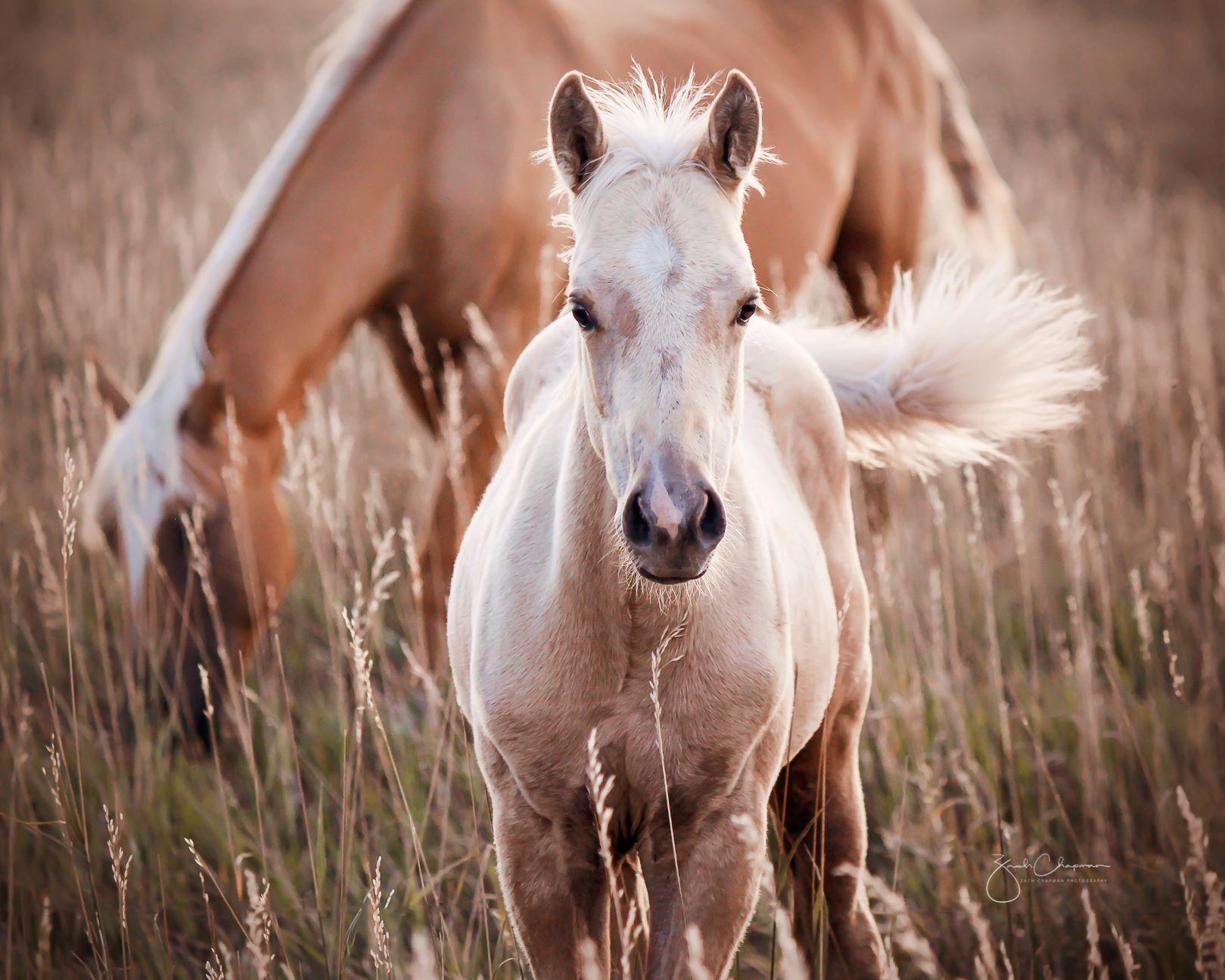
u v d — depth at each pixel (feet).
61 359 37.55
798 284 29.14
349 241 23.52
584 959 13.38
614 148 12.26
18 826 19.30
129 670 21.33
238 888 15.98
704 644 12.53
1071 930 17.58
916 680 20.63
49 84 79.82
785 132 28.66
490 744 13.41
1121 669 23.76
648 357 11.19
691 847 13.23
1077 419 18.78
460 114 24.14
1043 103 78.02
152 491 21.83
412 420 33.32
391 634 25.58
